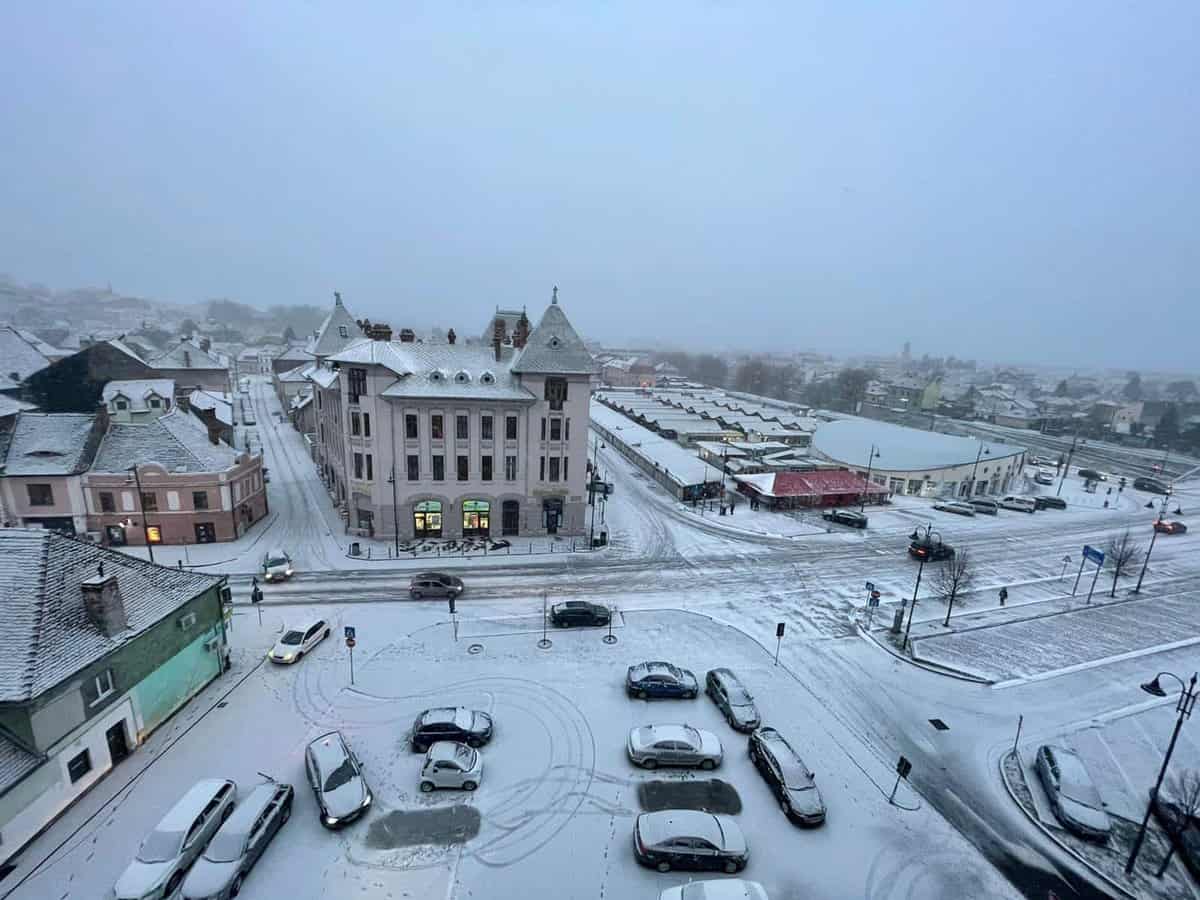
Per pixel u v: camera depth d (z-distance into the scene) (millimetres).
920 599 46312
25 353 81250
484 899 20297
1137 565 56000
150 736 27250
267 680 31891
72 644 23547
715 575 48969
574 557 51031
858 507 73375
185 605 29188
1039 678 35812
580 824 23609
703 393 165250
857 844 23344
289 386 114250
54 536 26797
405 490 51531
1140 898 21578
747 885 20156
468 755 25719
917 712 31953
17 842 20781
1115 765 28734
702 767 26828
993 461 83750
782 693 32906
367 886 20531
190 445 50625
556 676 33375
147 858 20094
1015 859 23047
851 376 191625
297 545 50531
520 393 51531
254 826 21234
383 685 31859
